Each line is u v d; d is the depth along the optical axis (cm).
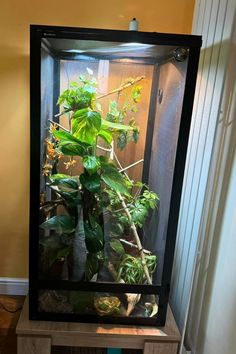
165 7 155
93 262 131
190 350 142
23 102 164
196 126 139
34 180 116
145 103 125
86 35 102
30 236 122
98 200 126
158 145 129
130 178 131
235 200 111
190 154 145
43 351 130
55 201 125
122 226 132
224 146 120
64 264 129
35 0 152
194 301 141
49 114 119
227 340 111
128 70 121
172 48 107
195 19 150
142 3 154
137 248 134
